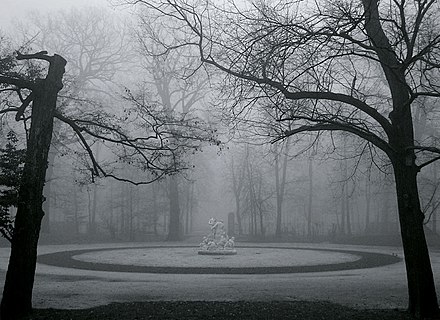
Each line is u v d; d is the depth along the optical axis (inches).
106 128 543.5
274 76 420.2
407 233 407.8
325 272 786.8
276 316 387.9
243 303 457.7
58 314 401.4
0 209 459.8
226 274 758.5
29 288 410.0
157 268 819.4
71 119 528.4
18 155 484.4
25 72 504.4
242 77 424.2
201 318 378.6
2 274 744.3
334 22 386.6
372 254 1139.9
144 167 573.6
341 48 394.6
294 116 427.2
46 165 431.8
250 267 834.8
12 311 398.3
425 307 396.2
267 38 415.5
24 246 409.1
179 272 779.4
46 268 849.5
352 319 378.3
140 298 524.7
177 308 424.5
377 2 424.2
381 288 596.4
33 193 417.4
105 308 429.4
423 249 406.3
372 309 440.8
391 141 424.5
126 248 1366.9
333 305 452.4
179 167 629.0
